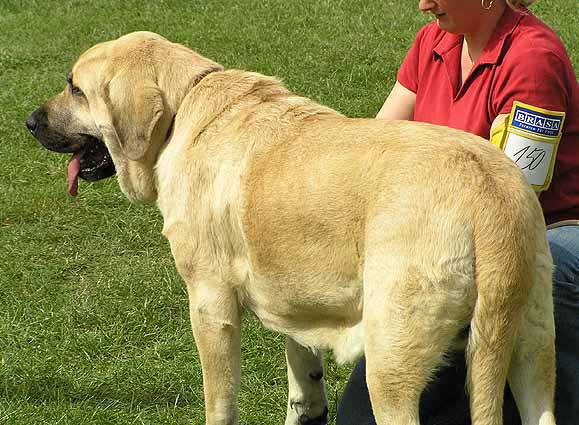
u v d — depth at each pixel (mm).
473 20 4988
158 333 7234
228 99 5152
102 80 5469
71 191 5957
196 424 6086
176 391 6453
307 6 15305
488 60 4969
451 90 5246
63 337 7137
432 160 4246
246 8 15367
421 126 4480
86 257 8453
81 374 6672
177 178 5152
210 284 5090
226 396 5211
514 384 4449
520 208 4148
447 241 4113
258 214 4711
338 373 6734
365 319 4328
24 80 12812
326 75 12609
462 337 4277
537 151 4797
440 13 5062
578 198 5078
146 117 5285
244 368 6738
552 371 4402
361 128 4582
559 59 4863
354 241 4410
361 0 15492
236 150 4914
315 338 4867
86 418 6105
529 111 4781
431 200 4160
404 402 4270
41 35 14578
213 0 15852
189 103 5270
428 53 5453
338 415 5434
